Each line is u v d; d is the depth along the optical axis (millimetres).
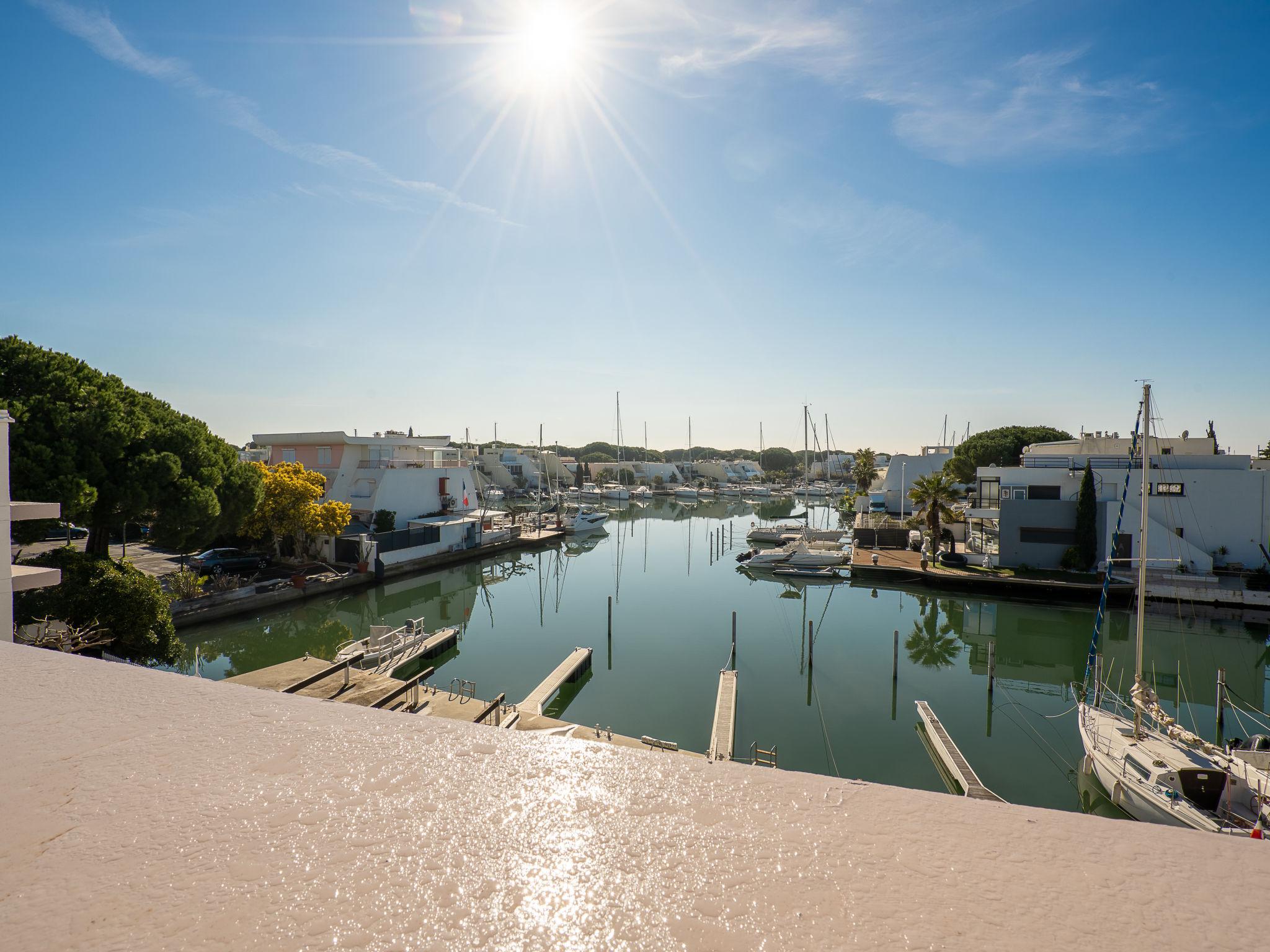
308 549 36750
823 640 28000
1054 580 34312
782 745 17922
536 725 17234
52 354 21344
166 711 1550
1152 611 31484
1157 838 1036
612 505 90750
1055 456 40688
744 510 90125
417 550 39500
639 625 30297
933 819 1096
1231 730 19516
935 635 28844
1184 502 35531
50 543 35094
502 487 92125
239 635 27234
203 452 24391
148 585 17578
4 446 8039
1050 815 1113
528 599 35875
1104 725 16422
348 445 42750
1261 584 31234
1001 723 19531
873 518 58781
